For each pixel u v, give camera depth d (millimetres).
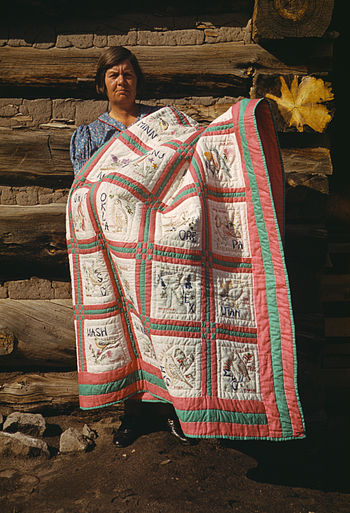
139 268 1916
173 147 2047
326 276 3137
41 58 2592
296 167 2482
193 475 2037
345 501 1891
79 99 2633
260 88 2420
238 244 1929
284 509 1821
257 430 1816
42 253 2629
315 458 2287
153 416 2529
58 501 1873
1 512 1812
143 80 2436
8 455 2219
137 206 1971
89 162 2164
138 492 1912
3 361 2662
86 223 2059
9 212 2605
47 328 2656
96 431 2477
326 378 2920
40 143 2596
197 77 2562
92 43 2588
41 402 2648
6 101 2617
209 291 1898
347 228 3570
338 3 3623
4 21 2586
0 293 2668
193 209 1885
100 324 2080
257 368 1857
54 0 2473
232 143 1979
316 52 2445
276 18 2357
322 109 2410
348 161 3814
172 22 2557
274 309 1857
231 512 1790
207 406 1823
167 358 1858
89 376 2088
